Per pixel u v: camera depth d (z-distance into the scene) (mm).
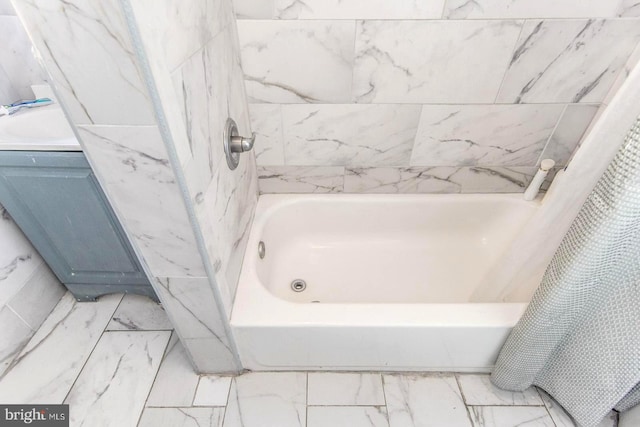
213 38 875
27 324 1370
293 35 1115
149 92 555
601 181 737
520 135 1355
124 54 514
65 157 1058
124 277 1407
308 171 1495
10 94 1371
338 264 1623
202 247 814
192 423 1138
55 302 1503
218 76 918
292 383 1238
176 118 641
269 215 1483
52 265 1363
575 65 1158
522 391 1213
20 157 1048
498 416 1156
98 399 1196
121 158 648
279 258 1613
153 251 830
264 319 1057
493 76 1194
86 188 1129
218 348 1138
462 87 1226
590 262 773
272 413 1161
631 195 660
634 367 854
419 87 1229
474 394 1211
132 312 1486
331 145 1400
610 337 889
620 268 798
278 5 1052
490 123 1322
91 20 478
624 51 1117
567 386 1067
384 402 1188
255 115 1311
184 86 684
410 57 1156
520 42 1113
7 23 1262
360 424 1137
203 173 799
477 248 1635
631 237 729
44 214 1193
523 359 1043
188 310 997
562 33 1090
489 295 1333
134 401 1191
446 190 1559
